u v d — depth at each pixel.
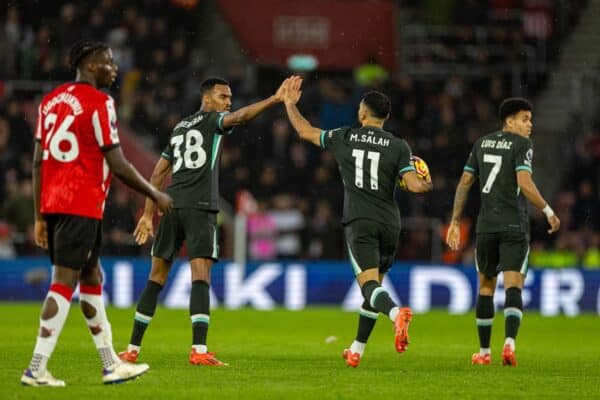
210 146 34.22
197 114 34.75
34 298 73.94
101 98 26.70
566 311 73.25
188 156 34.25
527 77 100.38
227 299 73.75
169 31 95.94
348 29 94.62
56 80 90.69
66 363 33.50
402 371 33.31
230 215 80.00
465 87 99.69
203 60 94.94
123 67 92.69
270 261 75.44
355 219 32.84
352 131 33.50
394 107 93.44
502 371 34.03
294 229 80.94
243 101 91.12
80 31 93.19
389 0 98.31
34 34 92.31
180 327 53.94
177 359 35.97
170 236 34.47
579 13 103.94
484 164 36.16
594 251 82.62
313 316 65.31
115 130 26.80
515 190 35.88
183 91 93.50
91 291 27.44
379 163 32.84
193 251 33.97
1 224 75.38
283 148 90.00
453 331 55.16
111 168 26.73
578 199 89.12
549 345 47.25
